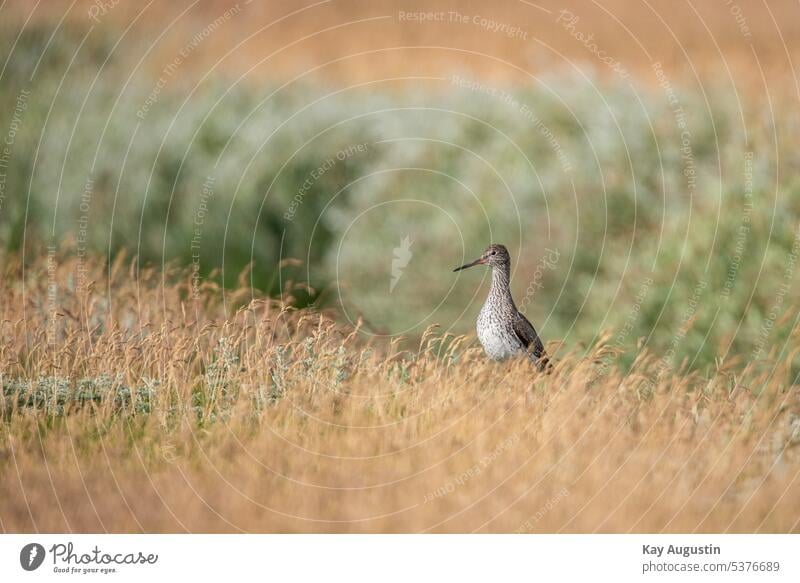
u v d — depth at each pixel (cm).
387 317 3797
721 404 1925
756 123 3634
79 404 1945
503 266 2384
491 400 1934
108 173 3941
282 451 1766
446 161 4062
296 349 2136
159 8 4738
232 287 3806
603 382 2078
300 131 4106
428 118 4166
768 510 1658
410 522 1622
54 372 2020
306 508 1644
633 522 1627
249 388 2006
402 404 1966
